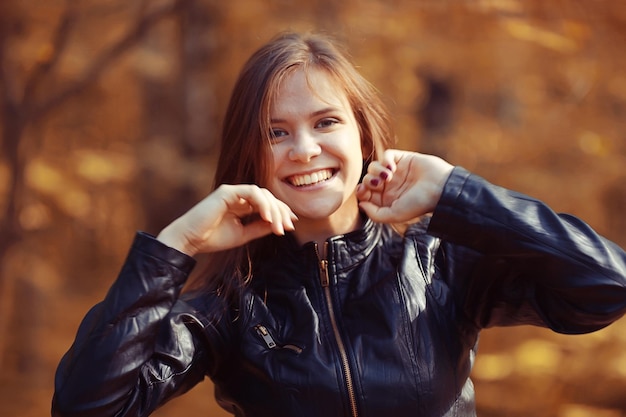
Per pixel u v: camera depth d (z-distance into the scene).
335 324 1.93
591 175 6.51
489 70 5.91
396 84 6.12
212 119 8.15
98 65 5.73
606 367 5.91
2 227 5.78
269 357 1.92
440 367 1.89
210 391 6.75
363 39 5.40
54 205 7.83
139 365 1.80
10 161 5.70
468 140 6.69
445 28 5.38
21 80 6.40
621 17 5.00
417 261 1.99
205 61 7.69
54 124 8.38
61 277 10.17
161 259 1.83
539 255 1.83
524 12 5.02
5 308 6.20
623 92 6.06
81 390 1.77
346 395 1.84
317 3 5.71
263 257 2.07
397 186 1.97
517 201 1.88
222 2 6.28
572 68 5.75
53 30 6.15
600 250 1.83
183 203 8.02
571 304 1.86
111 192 8.66
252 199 1.85
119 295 1.81
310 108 1.92
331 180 1.95
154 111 8.74
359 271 1.99
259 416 1.92
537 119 6.45
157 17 5.70
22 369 7.42
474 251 2.00
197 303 2.01
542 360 6.01
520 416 5.74
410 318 1.91
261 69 1.96
